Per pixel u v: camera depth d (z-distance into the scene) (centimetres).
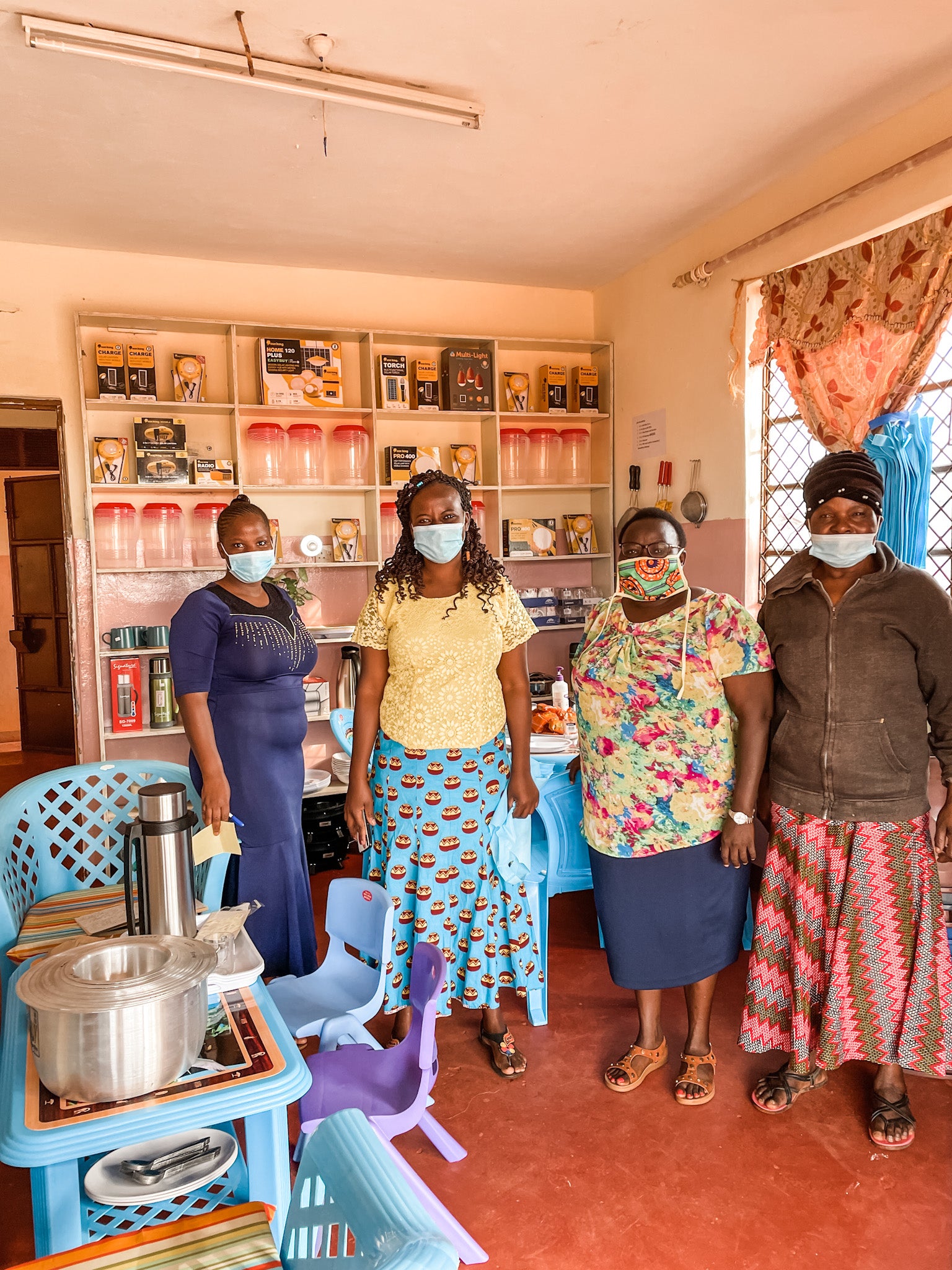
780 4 227
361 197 347
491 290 476
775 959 217
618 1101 223
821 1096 224
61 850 192
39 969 117
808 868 205
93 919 153
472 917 226
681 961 217
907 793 197
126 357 394
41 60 243
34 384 397
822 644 200
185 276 419
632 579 207
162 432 400
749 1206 184
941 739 200
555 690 353
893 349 303
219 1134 129
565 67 256
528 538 469
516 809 233
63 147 297
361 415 442
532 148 307
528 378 468
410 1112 157
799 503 366
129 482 404
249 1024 128
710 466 405
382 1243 71
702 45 246
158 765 206
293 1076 115
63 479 403
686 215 379
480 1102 224
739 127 298
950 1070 202
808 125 298
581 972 299
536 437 477
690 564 425
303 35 237
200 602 212
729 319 383
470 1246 170
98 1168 122
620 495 481
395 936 222
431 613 218
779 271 346
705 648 204
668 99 276
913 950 199
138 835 138
